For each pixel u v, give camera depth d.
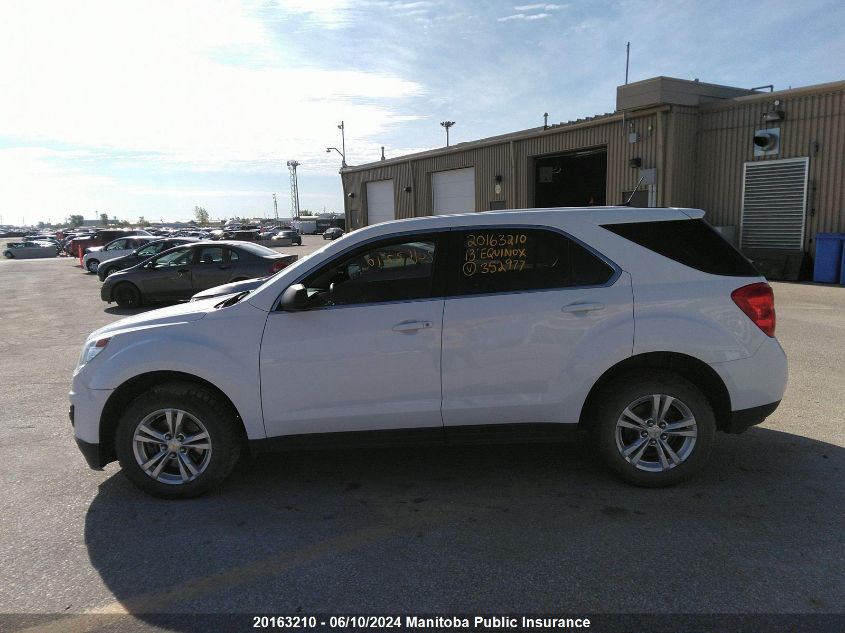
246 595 2.96
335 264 3.98
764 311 3.89
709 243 3.98
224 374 3.85
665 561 3.14
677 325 3.77
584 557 3.20
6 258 47.91
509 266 3.94
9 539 3.54
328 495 4.05
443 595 2.91
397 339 3.84
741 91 18.58
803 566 3.07
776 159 15.91
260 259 13.15
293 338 3.87
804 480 4.06
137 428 3.93
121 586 3.05
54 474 4.49
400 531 3.54
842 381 6.27
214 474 3.97
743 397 3.87
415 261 3.97
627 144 18.64
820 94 14.84
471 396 3.88
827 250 14.54
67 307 14.73
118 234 35.00
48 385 7.12
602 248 3.90
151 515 3.82
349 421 3.90
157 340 3.89
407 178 28.97
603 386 3.93
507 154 23.45
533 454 4.69
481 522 3.62
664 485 3.96
